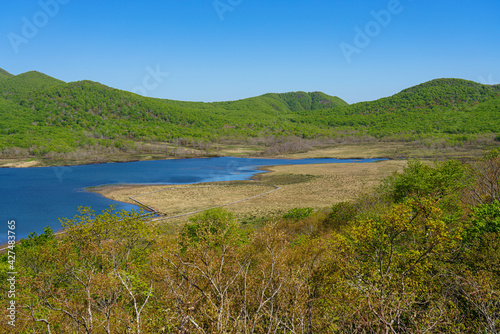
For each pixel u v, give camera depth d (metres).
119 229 9.84
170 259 4.79
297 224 23.53
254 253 6.50
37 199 47.06
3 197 48.41
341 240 6.80
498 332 4.46
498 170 14.22
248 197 46.19
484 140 106.38
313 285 5.48
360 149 115.12
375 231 6.74
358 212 18.44
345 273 5.72
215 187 54.47
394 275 6.19
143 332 3.79
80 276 6.38
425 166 18.38
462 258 7.27
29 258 10.38
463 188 15.71
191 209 39.50
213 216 17.47
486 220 8.09
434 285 5.98
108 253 7.78
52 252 9.11
